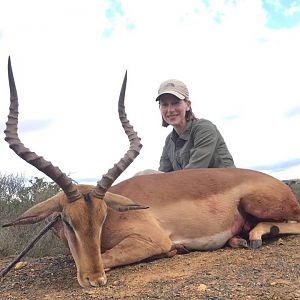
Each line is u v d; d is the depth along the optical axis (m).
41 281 1.43
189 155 1.99
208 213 1.61
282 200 1.69
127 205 1.39
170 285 1.20
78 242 1.29
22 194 2.70
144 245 1.46
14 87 1.38
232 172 1.71
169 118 2.01
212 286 1.15
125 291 1.19
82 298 1.17
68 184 1.31
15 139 1.36
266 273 1.24
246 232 1.72
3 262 1.81
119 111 1.54
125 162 1.40
